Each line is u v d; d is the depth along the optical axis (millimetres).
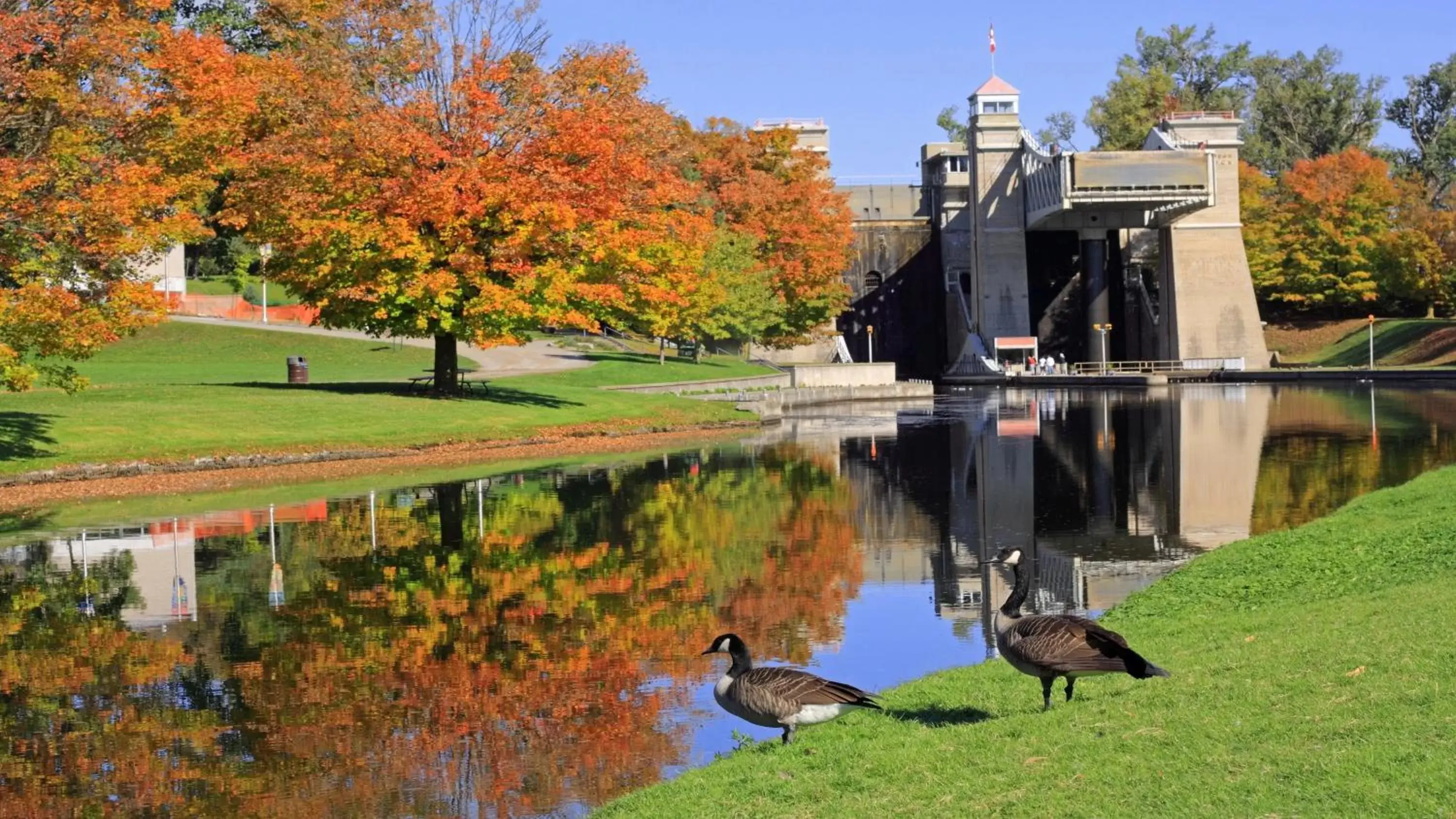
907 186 165500
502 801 14562
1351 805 9203
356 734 16875
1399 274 137875
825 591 25906
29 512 34875
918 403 95375
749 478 45156
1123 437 60938
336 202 53562
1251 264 144000
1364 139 184000
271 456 45094
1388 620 15633
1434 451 49594
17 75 36938
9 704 18219
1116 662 12266
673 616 23500
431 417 54094
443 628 22531
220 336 91188
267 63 56344
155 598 24859
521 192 53531
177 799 14664
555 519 34938
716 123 119750
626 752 16109
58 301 36906
